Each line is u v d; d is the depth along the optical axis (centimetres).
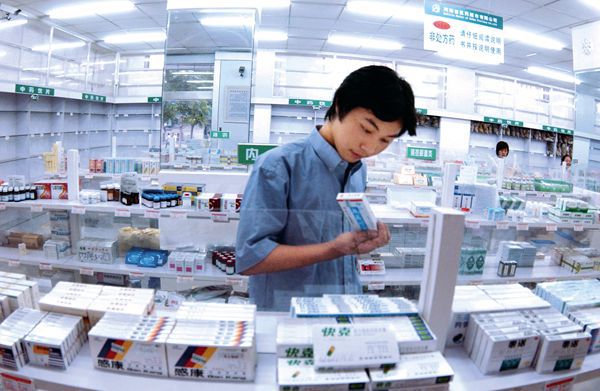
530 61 940
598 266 271
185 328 94
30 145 739
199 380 90
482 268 248
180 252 269
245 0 400
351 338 85
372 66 98
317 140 123
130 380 89
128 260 270
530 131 1086
